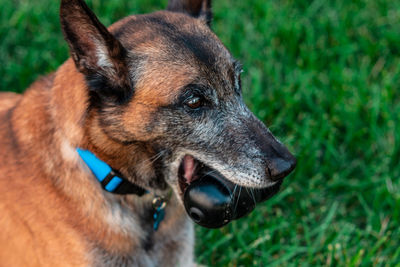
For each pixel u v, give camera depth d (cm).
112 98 110
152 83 111
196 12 122
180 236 122
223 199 112
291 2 183
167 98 111
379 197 138
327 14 176
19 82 157
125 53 111
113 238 115
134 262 118
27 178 112
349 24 171
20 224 113
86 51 109
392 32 167
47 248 112
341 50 164
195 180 115
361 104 151
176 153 114
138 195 117
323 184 143
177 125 112
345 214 139
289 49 165
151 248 120
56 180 112
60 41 166
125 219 116
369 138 147
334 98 153
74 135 111
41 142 113
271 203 137
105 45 109
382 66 163
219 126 114
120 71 110
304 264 129
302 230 137
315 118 151
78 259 113
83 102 110
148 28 113
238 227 135
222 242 131
